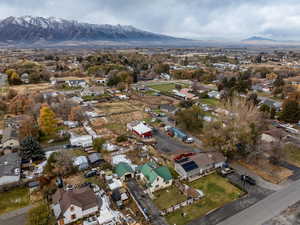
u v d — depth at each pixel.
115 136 50.53
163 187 32.66
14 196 30.58
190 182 34.06
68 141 47.91
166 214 27.34
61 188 31.80
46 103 64.00
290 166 39.00
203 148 45.28
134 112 69.06
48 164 34.69
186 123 53.62
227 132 39.91
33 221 23.94
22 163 38.00
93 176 35.34
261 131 47.88
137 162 39.59
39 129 48.59
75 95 87.19
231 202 29.61
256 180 34.62
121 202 28.62
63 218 25.34
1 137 47.62
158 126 57.25
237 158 41.00
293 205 28.97
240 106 47.84
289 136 50.97
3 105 65.94
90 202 27.53
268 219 26.59
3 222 25.84
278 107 71.25
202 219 26.61
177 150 44.56
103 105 76.62
